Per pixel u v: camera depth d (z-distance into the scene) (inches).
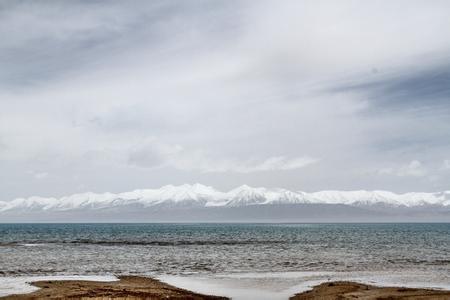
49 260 3289.9
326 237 7062.0
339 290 2006.6
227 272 2674.7
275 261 3262.8
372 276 2522.1
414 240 6117.1
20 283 2182.6
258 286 2174.0
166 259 3400.6
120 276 2487.7
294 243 5364.2
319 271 2723.9
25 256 3572.8
